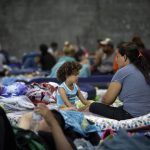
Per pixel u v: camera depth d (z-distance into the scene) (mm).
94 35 20078
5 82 8094
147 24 19812
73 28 20203
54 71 8438
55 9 20328
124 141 3863
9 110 5477
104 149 3871
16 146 3910
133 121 4984
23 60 14836
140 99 5387
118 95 5578
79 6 20141
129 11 19891
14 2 20578
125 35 19953
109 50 11125
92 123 4910
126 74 5453
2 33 20688
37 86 6238
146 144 3863
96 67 11398
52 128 4066
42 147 3996
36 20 20453
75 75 5891
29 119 4566
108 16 20000
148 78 5438
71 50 10766
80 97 6000
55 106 5676
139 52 5625
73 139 4414
